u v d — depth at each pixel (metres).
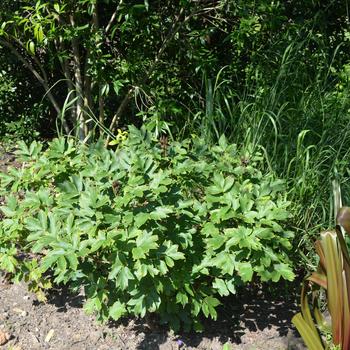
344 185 2.25
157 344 1.90
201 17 2.95
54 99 3.24
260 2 2.62
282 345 1.91
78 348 1.89
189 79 3.02
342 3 3.02
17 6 2.80
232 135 2.51
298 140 2.22
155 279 1.72
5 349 1.88
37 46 2.91
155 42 2.93
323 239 1.60
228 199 1.79
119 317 1.88
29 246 2.03
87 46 2.74
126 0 2.77
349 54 3.11
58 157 2.00
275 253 1.80
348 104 2.53
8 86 3.34
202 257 1.82
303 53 2.80
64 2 2.65
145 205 1.74
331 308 1.61
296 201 2.21
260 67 2.78
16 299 2.08
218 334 1.95
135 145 2.00
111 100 3.19
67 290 2.11
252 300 2.10
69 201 1.76
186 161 1.91
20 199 2.40
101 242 1.64
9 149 3.23
